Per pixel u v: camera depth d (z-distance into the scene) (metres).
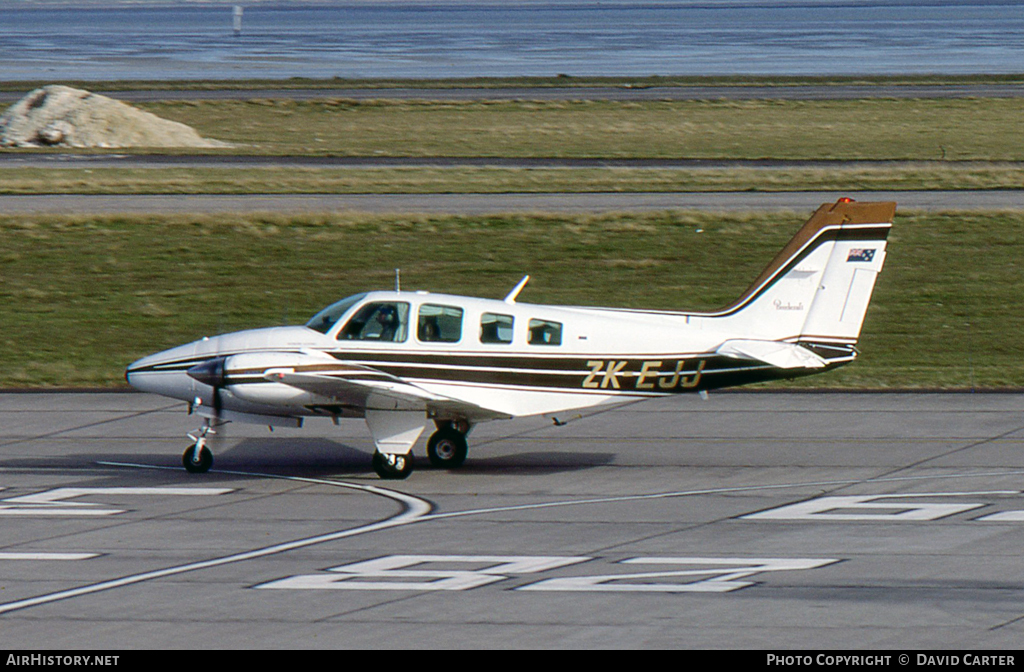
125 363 96.81
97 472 64.12
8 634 38.44
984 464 62.97
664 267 130.12
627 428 74.25
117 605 41.31
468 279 125.88
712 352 62.94
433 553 47.72
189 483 61.50
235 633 38.28
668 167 197.75
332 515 54.41
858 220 62.44
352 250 136.62
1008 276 124.44
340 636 37.88
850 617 38.97
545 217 149.50
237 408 62.81
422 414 61.56
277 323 110.62
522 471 63.53
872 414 77.31
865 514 53.06
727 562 45.69
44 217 147.75
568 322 63.22
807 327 63.34
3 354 99.56
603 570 44.88
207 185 176.38
